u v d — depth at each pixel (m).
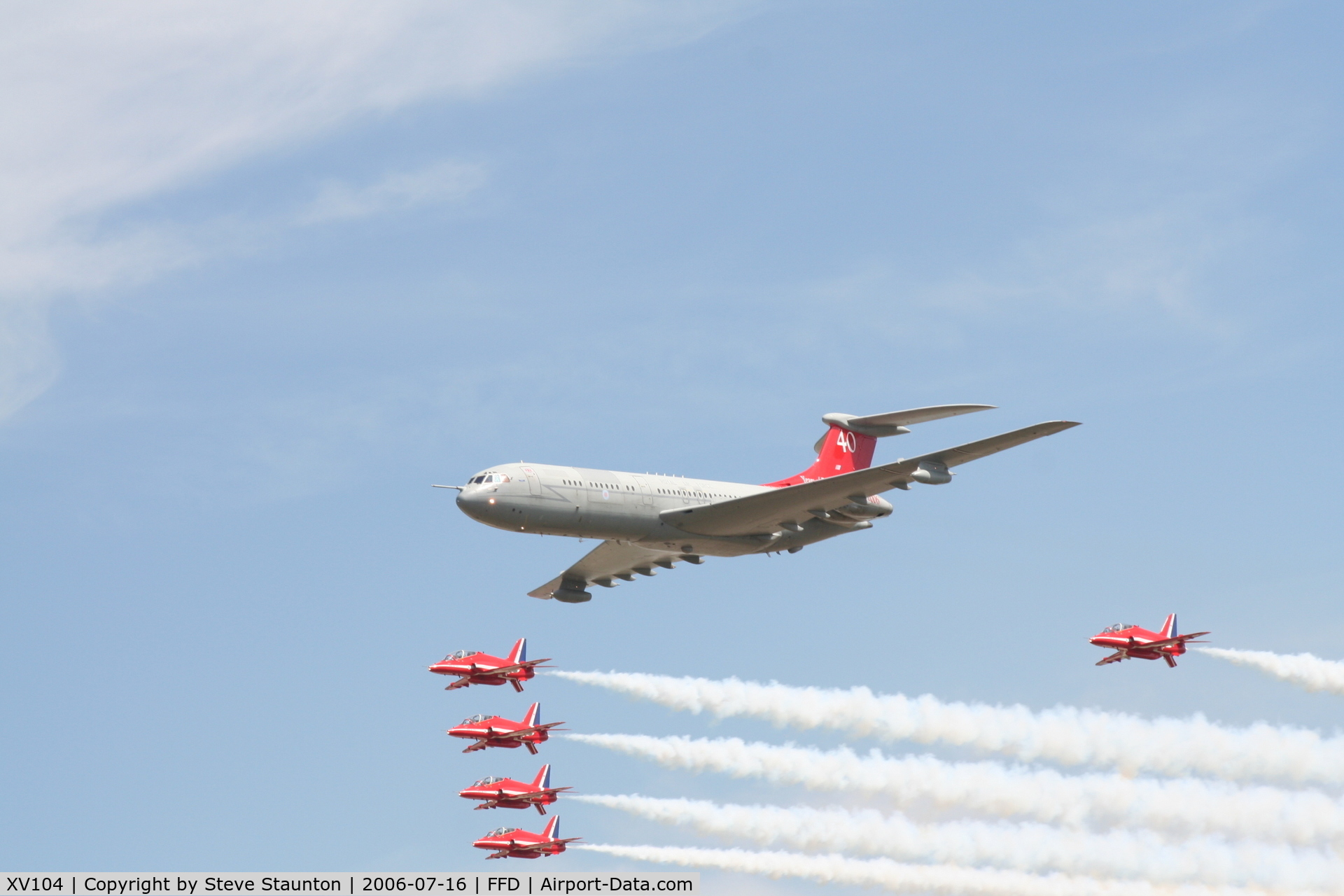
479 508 137.75
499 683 153.12
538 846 151.62
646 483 146.50
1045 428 138.00
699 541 149.62
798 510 147.00
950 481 143.50
